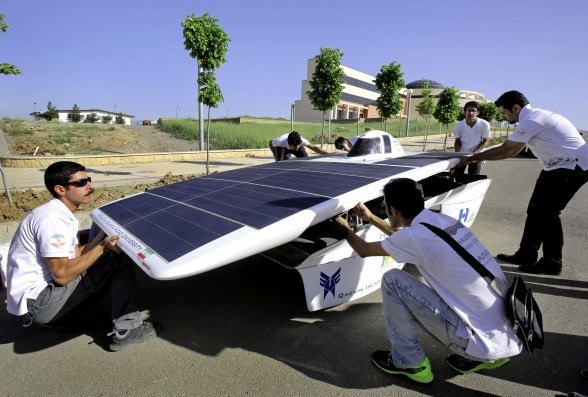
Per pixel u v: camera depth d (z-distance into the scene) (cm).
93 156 1190
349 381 226
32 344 271
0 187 737
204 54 859
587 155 349
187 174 933
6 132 1802
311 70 5769
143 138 1944
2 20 580
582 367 237
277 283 367
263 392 217
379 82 1906
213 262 206
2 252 349
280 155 684
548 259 380
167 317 306
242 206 278
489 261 202
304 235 337
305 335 277
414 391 217
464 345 196
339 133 2992
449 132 3934
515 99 367
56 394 217
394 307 218
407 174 319
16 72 606
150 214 304
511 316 191
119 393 217
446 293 200
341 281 285
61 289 253
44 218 237
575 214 636
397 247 206
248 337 276
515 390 217
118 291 262
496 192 848
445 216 210
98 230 361
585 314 304
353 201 264
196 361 248
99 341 275
